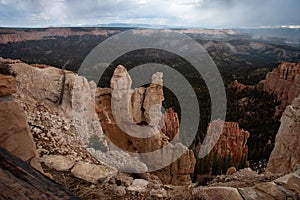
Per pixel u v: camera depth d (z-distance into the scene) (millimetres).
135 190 5488
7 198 1193
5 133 2766
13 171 1371
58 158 6227
